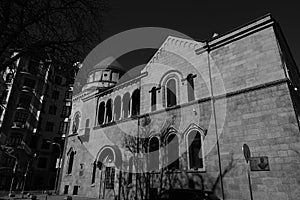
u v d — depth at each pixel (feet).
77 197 80.43
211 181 50.85
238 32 58.54
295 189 40.32
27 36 35.50
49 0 34.45
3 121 138.00
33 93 157.89
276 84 48.70
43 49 36.81
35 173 149.28
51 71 43.47
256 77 52.54
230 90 55.72
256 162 45.93
